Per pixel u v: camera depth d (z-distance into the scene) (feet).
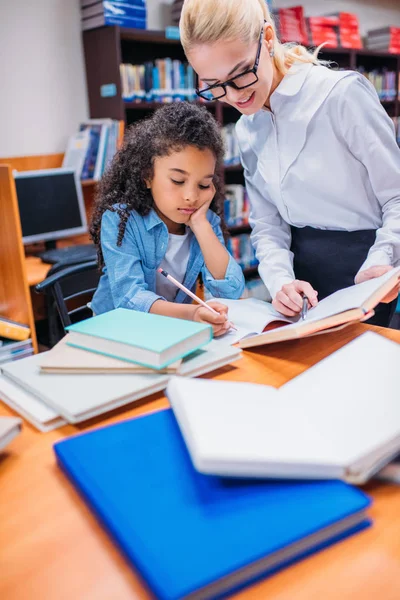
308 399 2.31
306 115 4.32
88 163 9.96
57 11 10.12
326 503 1.72
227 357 2.98
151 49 11.25
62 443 2.11
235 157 11.76
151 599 1.49
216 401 2.17
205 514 1.69
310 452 1.88
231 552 1.52
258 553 1.51
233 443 1.85
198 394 2.20
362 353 2.67
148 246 4.31
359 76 4.35
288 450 1.87
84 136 9.88
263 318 3.76
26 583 1.57
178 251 4.56
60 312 6.00
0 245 7.20
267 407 2.21
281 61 4.31
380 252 4.05
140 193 4.19
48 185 9.21
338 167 4.42
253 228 5.27
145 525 1.64
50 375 2.74
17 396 2.64
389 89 16.38
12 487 2.01
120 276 4.05
